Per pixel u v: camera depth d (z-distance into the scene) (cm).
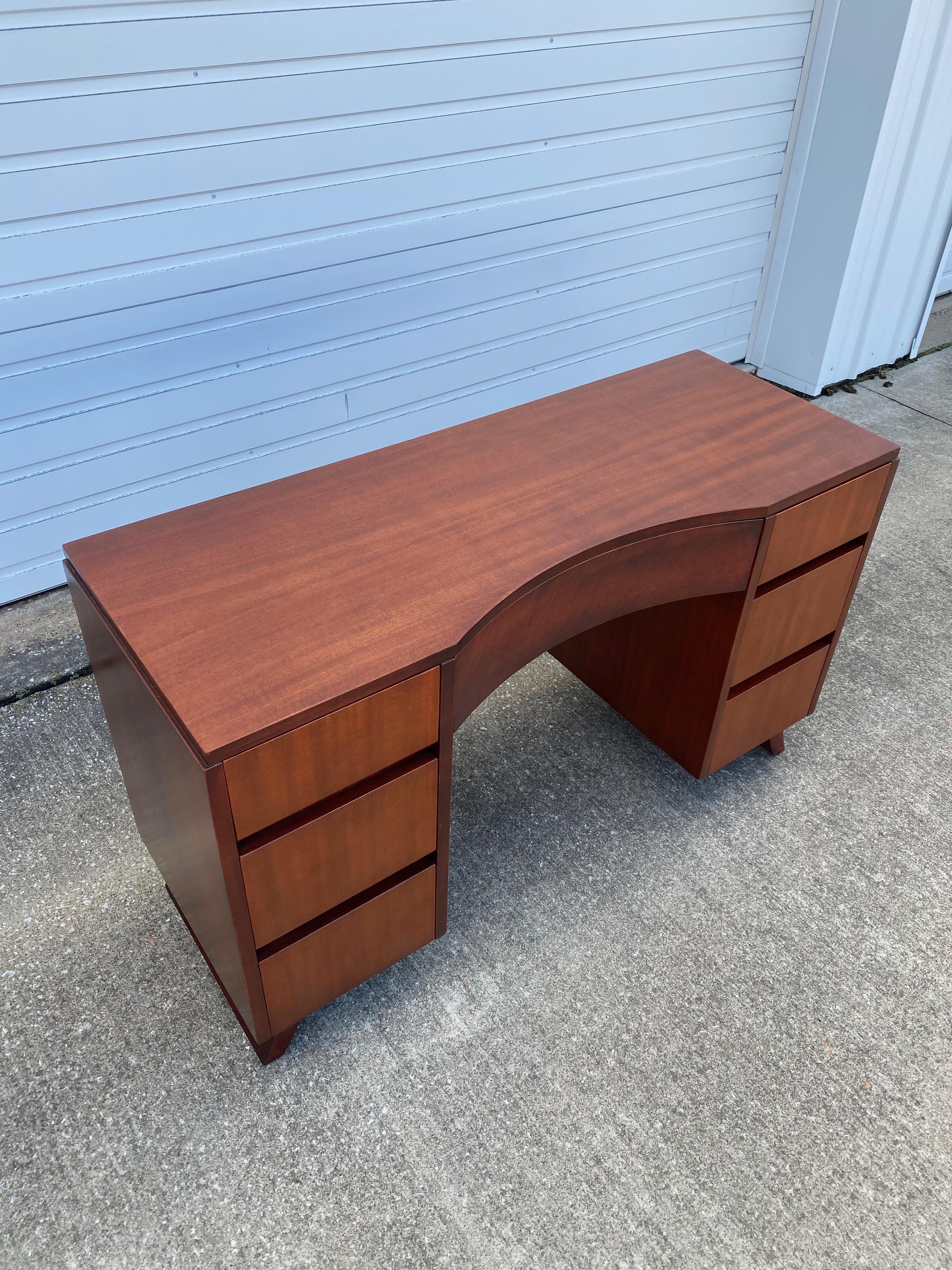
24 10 214
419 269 322
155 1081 180
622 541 178
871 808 244
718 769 247
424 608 158
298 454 331
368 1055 186
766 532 193
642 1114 177
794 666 233
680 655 225
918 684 285
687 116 362
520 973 202
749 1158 171
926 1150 173
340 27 260
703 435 213
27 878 218
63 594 305
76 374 269
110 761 250
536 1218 162
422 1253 157
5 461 271
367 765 153
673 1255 158
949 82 375
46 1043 185
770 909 217
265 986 167
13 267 243
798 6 363
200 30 239
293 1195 164
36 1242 157
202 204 264
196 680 142
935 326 511
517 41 298
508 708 273
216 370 295
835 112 381
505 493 190
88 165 241
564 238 356
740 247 421
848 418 424
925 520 358
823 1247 159
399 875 180
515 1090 181
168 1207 162
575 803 243
